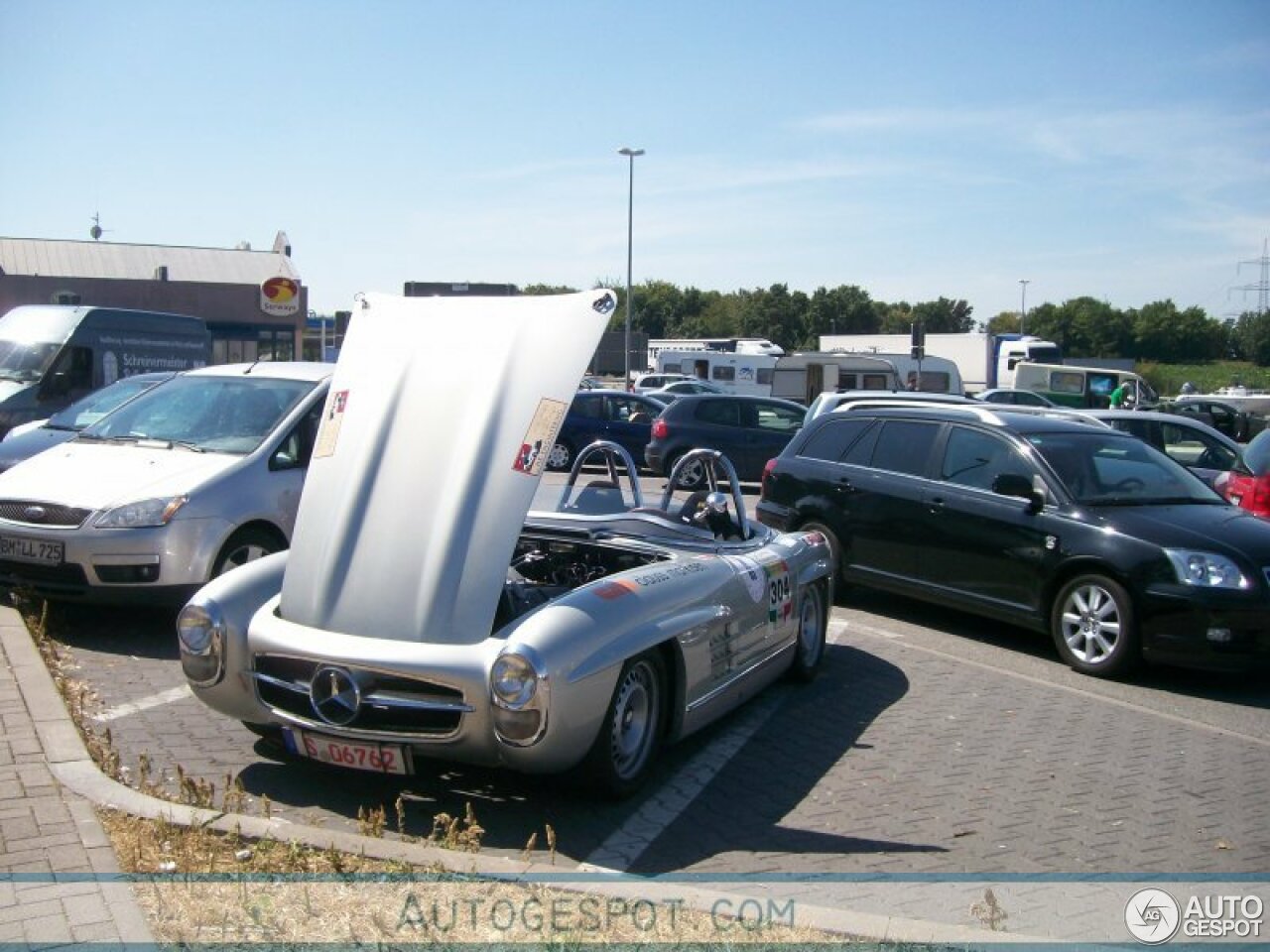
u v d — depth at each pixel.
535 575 6.21
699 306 103.69
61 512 7.00
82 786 4.49
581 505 6.34
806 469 9.72
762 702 6.66
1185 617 7.07
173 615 7.83
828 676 7.32
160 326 15.71
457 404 5.06
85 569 6.89
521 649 4.39
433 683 4.46
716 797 5.12
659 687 5.12
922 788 5.34
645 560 6.05
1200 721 6.66
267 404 8.09
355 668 4.53
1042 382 33.78
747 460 19.34
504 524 4.77
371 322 5.58
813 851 4.57
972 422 8.68
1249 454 9.91
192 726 5.67
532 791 5.03
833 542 9.39
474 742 4.46
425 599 4.62
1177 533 7.35
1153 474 8.31
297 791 4.91
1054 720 6.55
